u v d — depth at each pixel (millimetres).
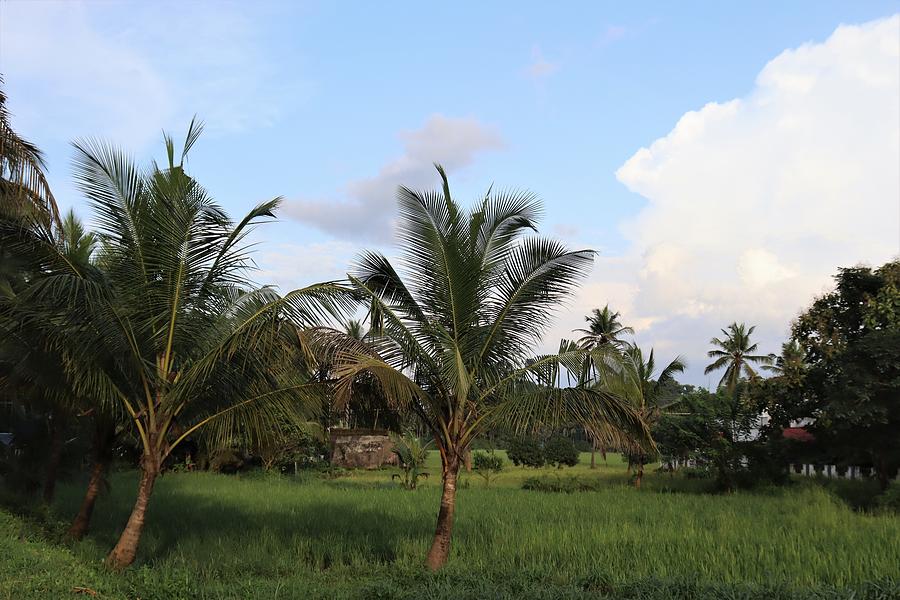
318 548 14164
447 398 12797
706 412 33875
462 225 12461
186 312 12078
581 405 12062
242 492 26219
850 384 24672
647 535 14438
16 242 11430
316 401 12805
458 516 18672
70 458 21781
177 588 9445
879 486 27266
